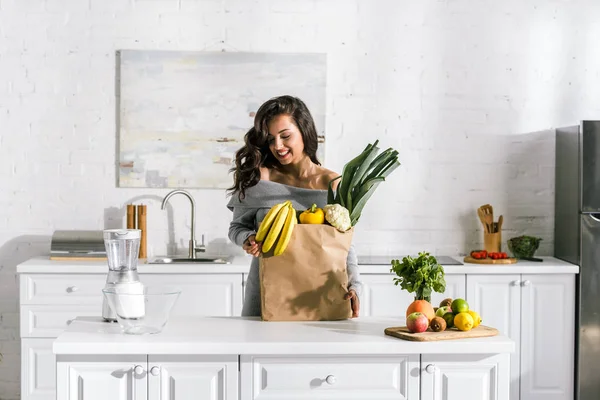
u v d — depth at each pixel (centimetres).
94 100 475
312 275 283
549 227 490
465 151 486
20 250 477
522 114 488
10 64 471
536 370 445
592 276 444
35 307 430
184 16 474
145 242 468
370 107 482
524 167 488
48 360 432
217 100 475
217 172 478
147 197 478
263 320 286
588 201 445
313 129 306
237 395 256
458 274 440
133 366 253
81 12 472
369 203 485
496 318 442
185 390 255
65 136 475
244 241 291
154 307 262
